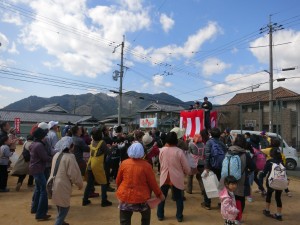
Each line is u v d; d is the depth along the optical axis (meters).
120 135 9.73
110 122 49.25
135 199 4.40
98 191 8.87
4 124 8.95
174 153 6.28
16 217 6.41
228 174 5.82
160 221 6.42
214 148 6.86
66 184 5.16
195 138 8.06
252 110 33.69
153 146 7.68
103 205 7.27
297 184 11.25
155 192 4.61
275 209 7.68
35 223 6.05
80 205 7.37
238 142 6.12
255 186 10.41
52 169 5.24
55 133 7.58
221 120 33.50
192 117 11.12
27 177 11.12
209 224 6.27
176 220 6.49
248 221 6.69
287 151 17.98
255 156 8.52
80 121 51.03
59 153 5.32
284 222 6.67
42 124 7.21
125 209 4.45
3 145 8.74
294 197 9.02
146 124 18.02
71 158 5.24
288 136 27.94
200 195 8.81
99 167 7.18
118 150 9.62
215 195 6.67
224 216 5.30
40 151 6.17
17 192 8.63
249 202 8.25
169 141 6.39
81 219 6.38
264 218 6.91
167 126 21.17
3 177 8.64
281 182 6.62
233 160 5.87
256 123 32.03
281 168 6.73
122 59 33.50
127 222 4.50
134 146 4.60
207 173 6.83
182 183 6.28
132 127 25.52
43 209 6.22
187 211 7.19
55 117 51.50
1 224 5.98
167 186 6.40
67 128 9.23
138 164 4.55
